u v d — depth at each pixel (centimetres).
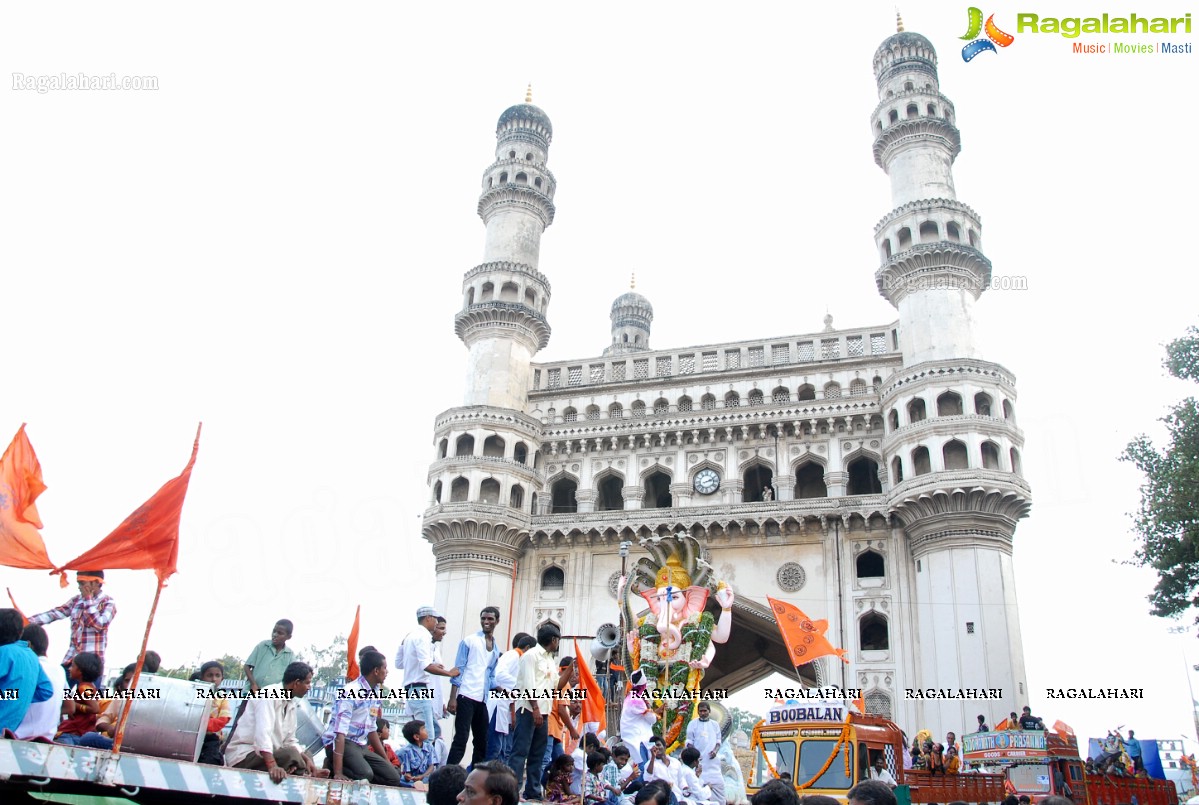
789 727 2192
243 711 1023
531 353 4903
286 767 1044
